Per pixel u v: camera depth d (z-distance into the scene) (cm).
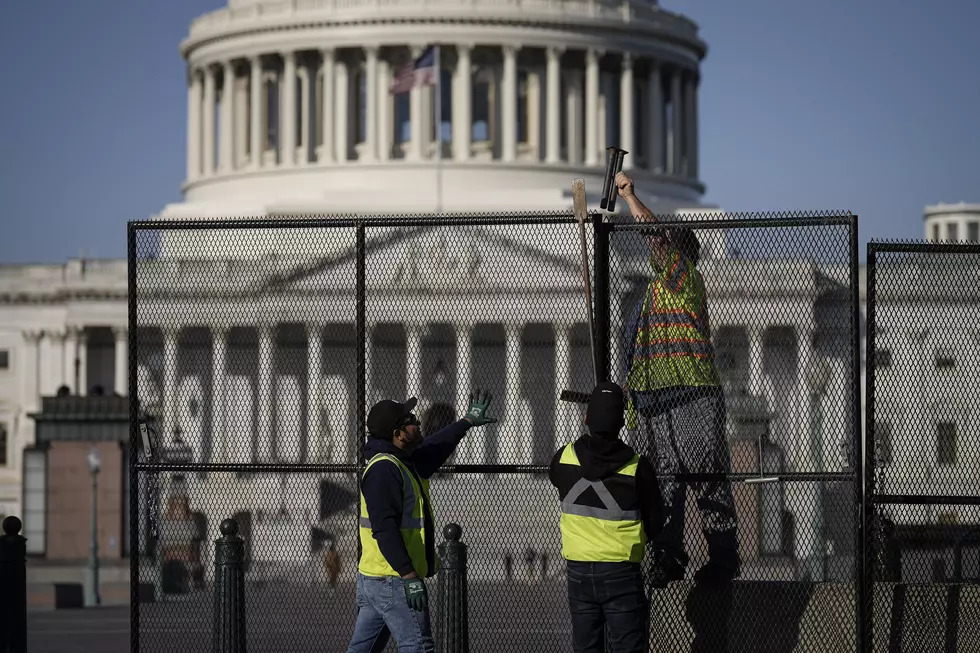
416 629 1869
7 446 13675
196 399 2111
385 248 2189
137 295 2088
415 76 12200
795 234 1945
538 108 13975
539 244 2170
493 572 2159
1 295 13625
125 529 10475
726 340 1988
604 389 1831
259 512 2164
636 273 2014
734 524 1980
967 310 2012
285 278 2131
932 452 2025
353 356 2177
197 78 15000
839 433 1947
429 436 1986
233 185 14250
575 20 13788
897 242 1977
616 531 1816
